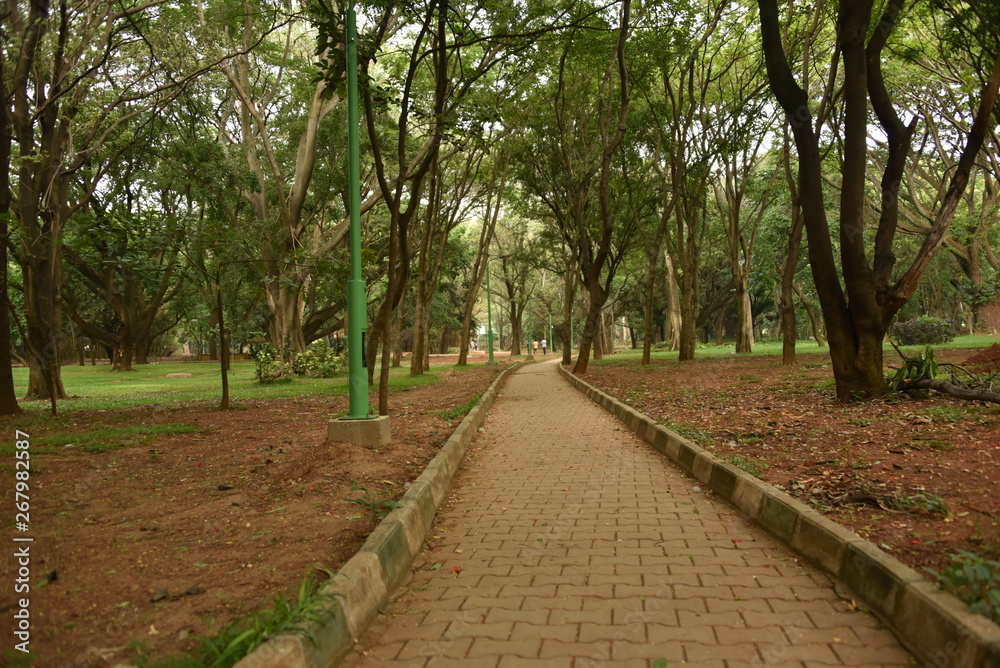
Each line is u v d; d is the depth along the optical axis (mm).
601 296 26922
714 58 21875
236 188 22438
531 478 7156
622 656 3021
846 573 3740
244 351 66562
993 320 31781
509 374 29000
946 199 9031
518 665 2975
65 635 3006
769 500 4953
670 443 8023
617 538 4855
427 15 8609
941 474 5234
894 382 9445
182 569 3889
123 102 17531
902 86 20469
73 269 29406
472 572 4258
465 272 45250
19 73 12984
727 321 69750
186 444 8586
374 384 20625
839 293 9672
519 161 26719
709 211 36031
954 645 2656
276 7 16297
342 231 24453
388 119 22188
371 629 3428
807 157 9539
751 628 3264
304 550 4180
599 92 20750
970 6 10789
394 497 5418
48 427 10359
